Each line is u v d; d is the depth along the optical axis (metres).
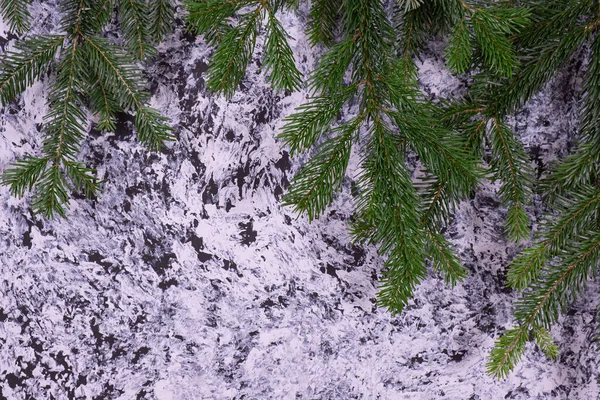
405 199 0.90
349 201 1.02
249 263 1.02
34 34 0.98
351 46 0.92
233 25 1.00
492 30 0.91
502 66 0.93
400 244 0.90
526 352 1.04
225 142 1.01
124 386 1.00
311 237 1.02
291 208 1.02
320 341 1.03
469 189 0.93
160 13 0.96
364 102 0.93
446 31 0.99
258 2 0.92
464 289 1.04
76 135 0.95
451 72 1.02
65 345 0.99
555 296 0.94
